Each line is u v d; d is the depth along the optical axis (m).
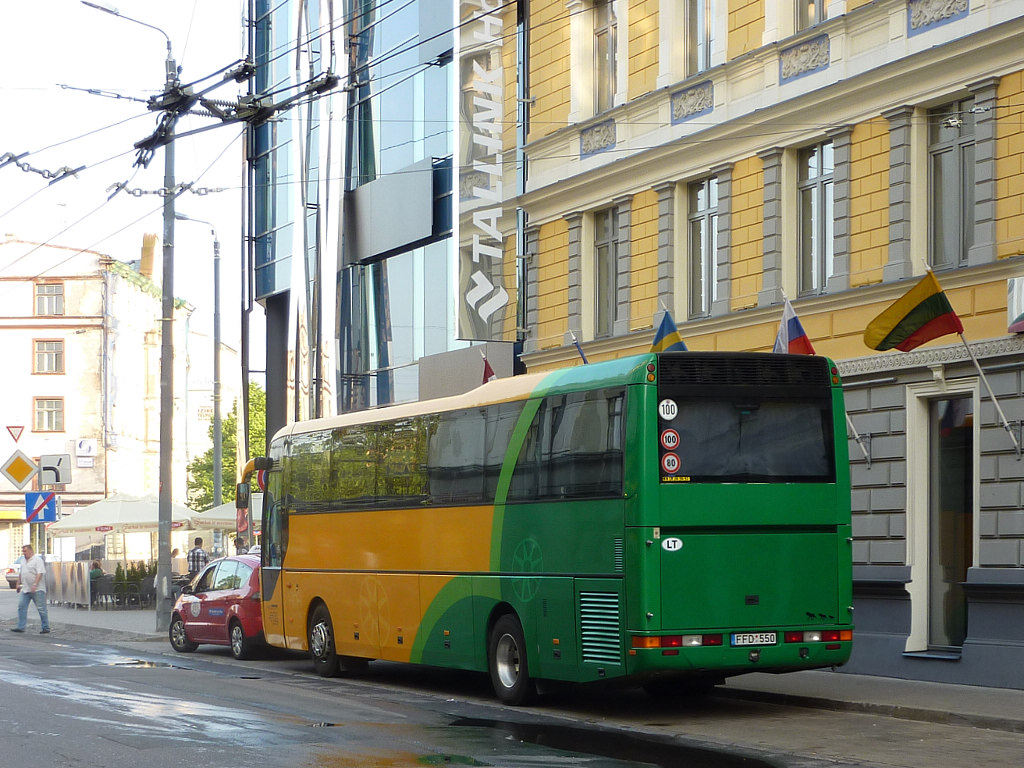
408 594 17.91
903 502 18.16
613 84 25.09
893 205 18.48
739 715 14.77
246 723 13.36
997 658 16.44
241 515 37.19
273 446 22.19
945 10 17.83
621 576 13.98
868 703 14.80
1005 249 16.81
